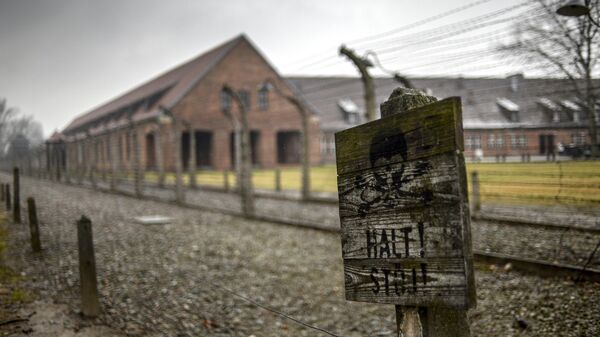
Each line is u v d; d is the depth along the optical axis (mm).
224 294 6438
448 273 1732
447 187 1730
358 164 2109
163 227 12062
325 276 7508
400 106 2041
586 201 7902
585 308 4703
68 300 5699
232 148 43125
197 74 38625
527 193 10539
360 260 2096
